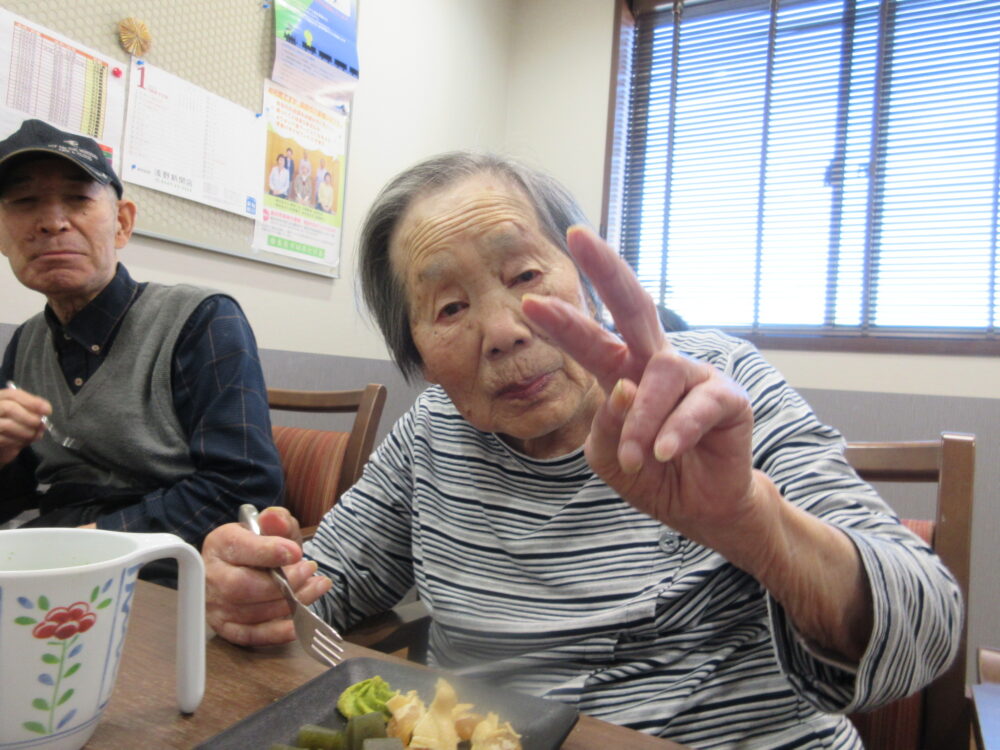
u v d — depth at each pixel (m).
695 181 2.62
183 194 1.75
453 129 2.72
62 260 1.17
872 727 0.83
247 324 1.33
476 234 0.65
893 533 0.55
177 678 0.45
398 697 0.44
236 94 1.88
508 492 0.74
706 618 0.64
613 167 2.73
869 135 2.32
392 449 0.91
